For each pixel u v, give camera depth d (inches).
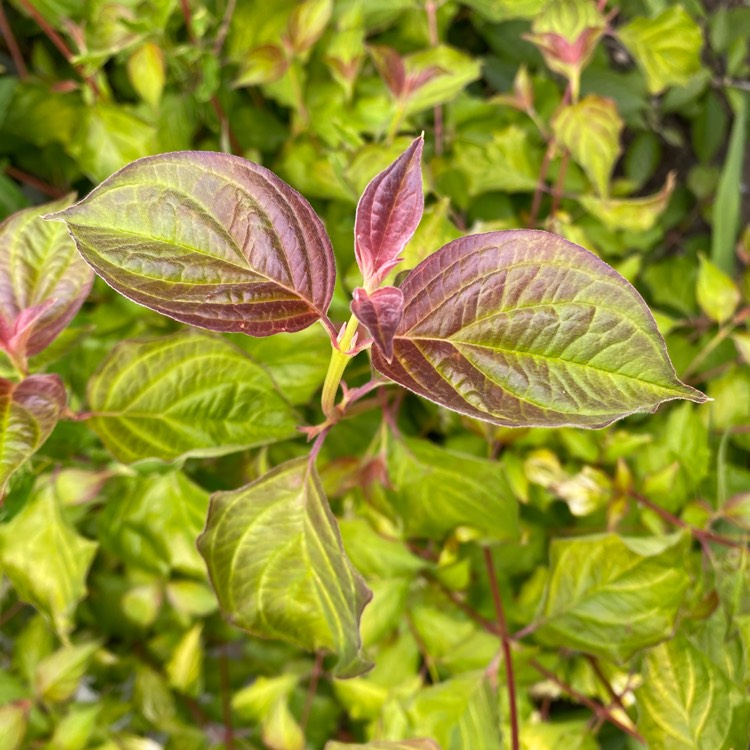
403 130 13.3
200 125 13.9
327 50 13.0
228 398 8.8
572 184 14.5
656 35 12.5
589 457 11.9
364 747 8.8
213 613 14.0
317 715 14.0
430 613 11.6
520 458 12.1
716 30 16.4
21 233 8.8
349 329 7.0
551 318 6.4
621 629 9.9
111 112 11.9
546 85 14.8
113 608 13.4
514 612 12.4
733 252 14.9
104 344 11.6
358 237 6.5
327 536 7.9
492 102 13.6
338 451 12.1
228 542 8.2
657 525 11.5
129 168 6.4
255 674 14.3
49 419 7.8
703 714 9.6
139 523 11.3
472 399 6.5
